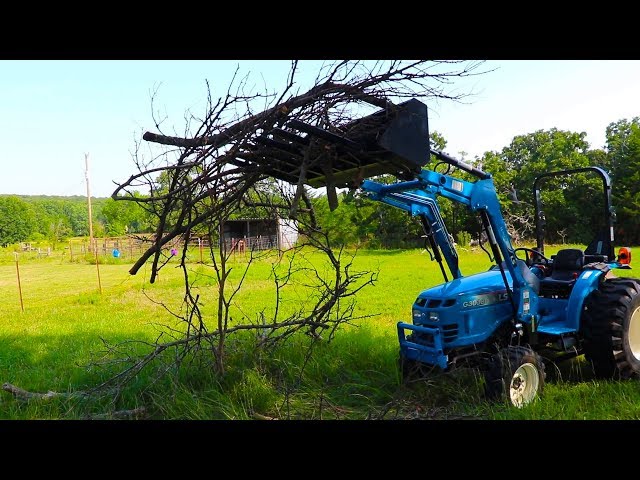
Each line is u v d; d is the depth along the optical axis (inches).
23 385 217.3
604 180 219.8
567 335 200.4
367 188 189.6
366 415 176.7
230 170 154.0
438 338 182.9
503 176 1412.4
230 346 221.0
